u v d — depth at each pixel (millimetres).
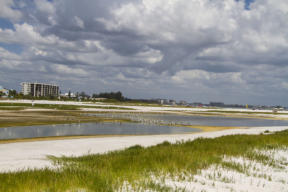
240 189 6988
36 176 6898
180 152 11305
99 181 6410
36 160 11641
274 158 12180
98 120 47156
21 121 38719
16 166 10031
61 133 28469
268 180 8234
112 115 63938
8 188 5855
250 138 19688
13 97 192500
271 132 31328
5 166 10016
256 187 7309
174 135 28609
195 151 12180
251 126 49875
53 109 76625
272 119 81625
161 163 9023
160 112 94062
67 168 8047
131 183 6637
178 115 81438
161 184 6832
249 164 10438
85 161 10719
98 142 21031
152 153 11531
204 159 10188
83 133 29172
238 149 13305
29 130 30094
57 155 14477
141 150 13492
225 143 16312
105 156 11758
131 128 37125
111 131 32312
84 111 74250
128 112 83938
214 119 68688
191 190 6504
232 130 36531
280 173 9398
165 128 38969
